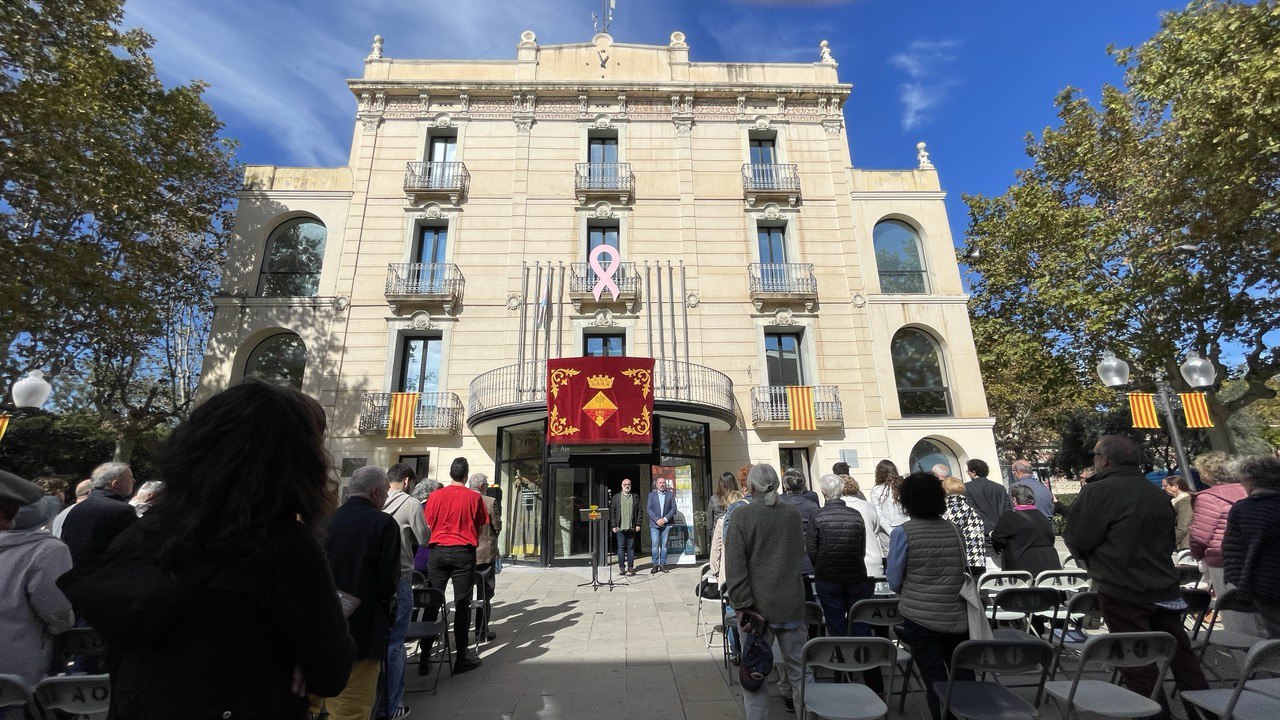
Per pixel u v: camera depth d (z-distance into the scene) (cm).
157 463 159
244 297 1653
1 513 339
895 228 1861
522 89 1852
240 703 147
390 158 1795
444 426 1553
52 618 340
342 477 1535
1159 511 380
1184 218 1498
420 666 571
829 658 354
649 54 1942
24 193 1416
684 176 1828
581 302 1689
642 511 1401
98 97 1345
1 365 1485
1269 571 384
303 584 157
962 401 1692
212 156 1862
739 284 1747
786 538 382
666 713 461
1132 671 383
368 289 1681
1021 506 627
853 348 1712
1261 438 3025
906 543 383
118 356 1875
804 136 1900
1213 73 1204
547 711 471
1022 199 1959
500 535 1447
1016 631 487
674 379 1612
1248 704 329
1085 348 1936
